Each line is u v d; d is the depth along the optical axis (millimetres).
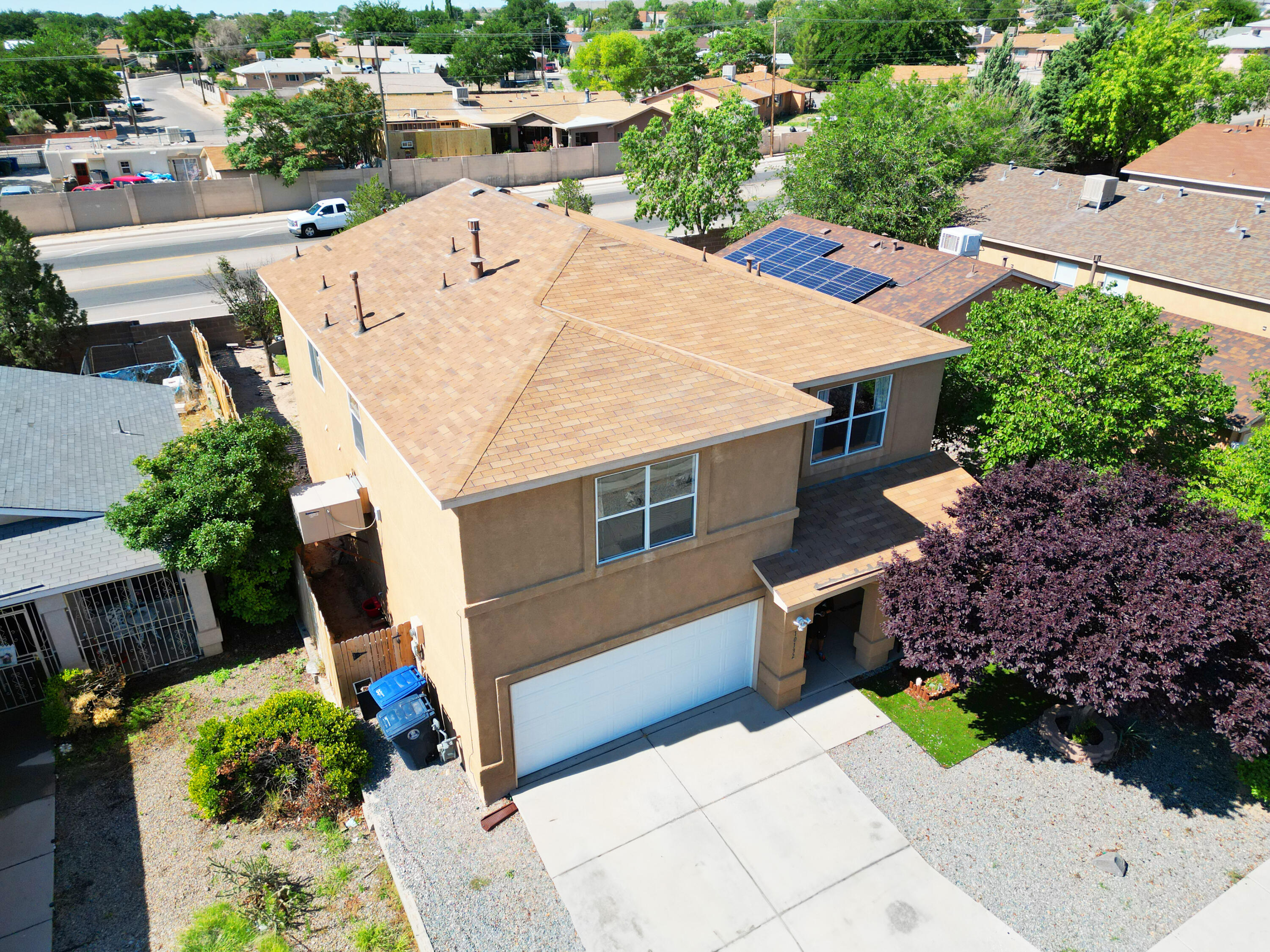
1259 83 58281
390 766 13328
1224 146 40438
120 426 19984
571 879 11398
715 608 13805
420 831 12125
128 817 12484
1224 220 30594
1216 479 15844
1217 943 10539
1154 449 16641
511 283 15562
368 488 15977
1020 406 15859
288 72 86500
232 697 14961
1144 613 11312
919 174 34438
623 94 90188
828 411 12711
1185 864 11625
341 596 17844
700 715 14453
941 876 11469
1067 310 16344
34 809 12555
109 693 14336
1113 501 13406
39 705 14695
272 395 27938
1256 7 113938
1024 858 11719
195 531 14703
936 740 13828
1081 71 49688
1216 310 28359
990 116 44375
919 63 92875
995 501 14008
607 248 16609
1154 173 40750
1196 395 15742
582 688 13055
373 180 37688
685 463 12250
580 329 13234
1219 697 11477
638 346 13203
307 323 17203
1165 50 46219
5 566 14336
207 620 15773
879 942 10625
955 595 12477
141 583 15617
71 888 11344
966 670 12266
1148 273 29672
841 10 98938
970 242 25266
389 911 11203
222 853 11945
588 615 12430
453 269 17094
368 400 13359
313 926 10984
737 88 73562
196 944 10680
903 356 15328
